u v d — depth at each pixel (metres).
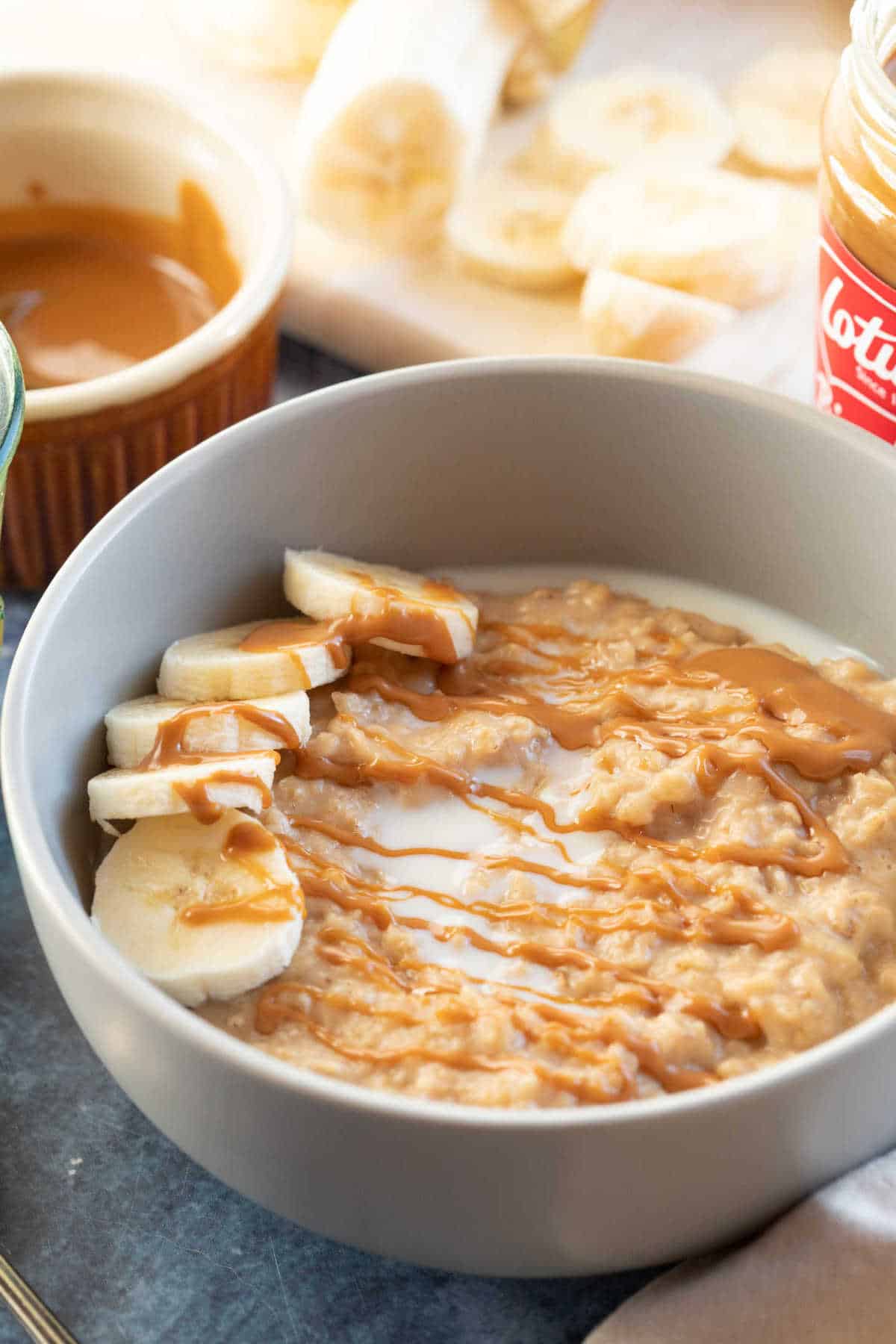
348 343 0.65
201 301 0.62
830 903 0.49
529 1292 0.48
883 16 0.53
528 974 0.49
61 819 0.49
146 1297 0.48
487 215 0.65
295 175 0.65
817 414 0.52
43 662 0.49
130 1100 0.51
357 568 0.54
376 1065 0.47
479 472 0.54
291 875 0.49
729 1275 0.47
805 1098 0.45
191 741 0.50
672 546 0.55
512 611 0.54
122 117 0.61
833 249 0.53
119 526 0.50
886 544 0.53
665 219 0.63
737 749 0.51
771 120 0.67
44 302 0.62
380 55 0.62
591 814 0.51
